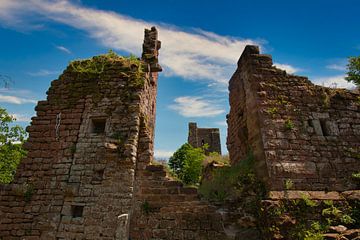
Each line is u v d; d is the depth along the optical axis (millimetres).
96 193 7547
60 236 7145
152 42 11078
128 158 7785
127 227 7023
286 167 7641
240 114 10555
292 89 9055
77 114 8836
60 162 8141
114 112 8648
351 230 6168
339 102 9141
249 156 8977
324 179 7656
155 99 11523
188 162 19234
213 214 7289
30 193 7762
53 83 9500
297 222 6578
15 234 7312
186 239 7039
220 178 10117
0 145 18922
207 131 29984
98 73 9375
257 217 7270
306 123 8516
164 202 7523
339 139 8430
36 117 8898
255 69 9273
